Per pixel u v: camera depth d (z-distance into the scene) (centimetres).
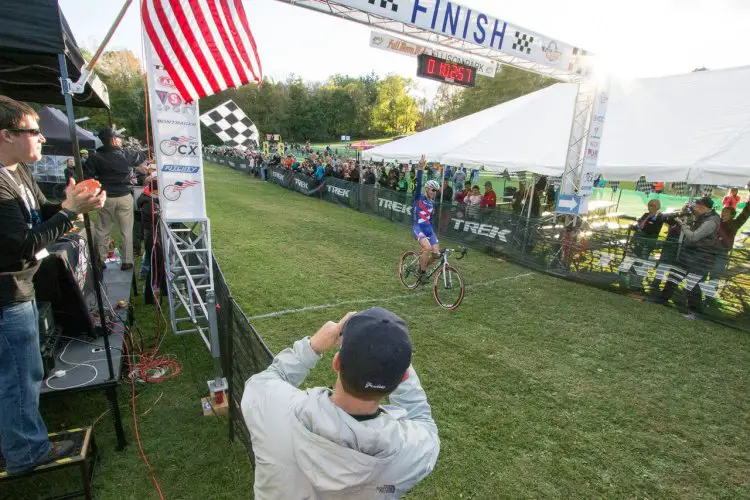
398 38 819
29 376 204
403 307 601
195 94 427
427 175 2123
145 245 588
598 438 341
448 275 607
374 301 617
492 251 969
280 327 509
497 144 1091
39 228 176
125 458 289
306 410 100
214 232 1002
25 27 208
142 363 404
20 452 211
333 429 95
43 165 1329
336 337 126
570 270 791
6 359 194
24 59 330
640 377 440
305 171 2161
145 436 311
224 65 429
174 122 434
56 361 306
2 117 176
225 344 327
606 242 741
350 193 1539
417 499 272
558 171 898
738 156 723
